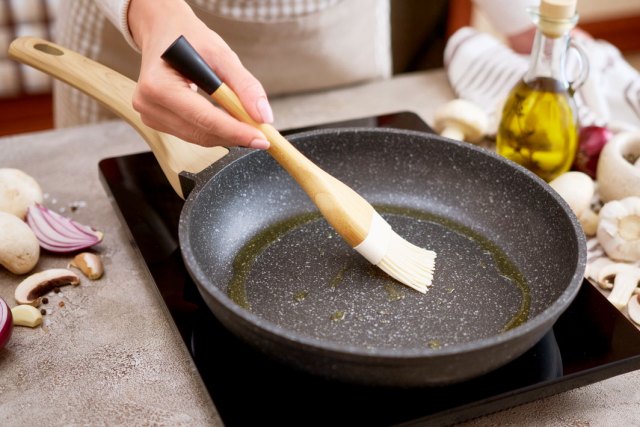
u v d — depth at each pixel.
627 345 0.72
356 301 0.76
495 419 0.70
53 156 0.98
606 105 1.02
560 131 0.86
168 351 0.75
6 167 0.95
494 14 1.13
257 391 0.69
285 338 0.64
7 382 0.72
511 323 0.73
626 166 0.84
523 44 1.13
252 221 0.83
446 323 0.74
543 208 0.78
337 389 0.70
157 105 0.73
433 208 0.85
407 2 1.56
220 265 0.79
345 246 0.81
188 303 0.76
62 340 0.75
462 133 0.94
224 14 1.03
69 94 1.13
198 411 0.71
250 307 0.75
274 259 0.80
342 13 1.07
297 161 0.74
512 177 0.81
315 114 1.06
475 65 1.07
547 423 0.70
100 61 1.08
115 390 0.72
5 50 1.49
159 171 0.90
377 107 1.07
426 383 0.66
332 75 1.11
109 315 0.78
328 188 0.75
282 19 1.04
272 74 1.09
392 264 0.76
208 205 0.79
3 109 1.72
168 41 0.76
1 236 0.78
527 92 0.87
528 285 0.77
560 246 0.75
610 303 0.75
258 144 0.72
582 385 0.71
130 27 0.84
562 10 0.82
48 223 0.84
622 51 2.43
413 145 0.85
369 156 0.86
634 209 0.81
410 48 1.64
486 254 0.80
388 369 0.64
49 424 0.69
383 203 0.86
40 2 1.44
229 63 0.74
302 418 0.68
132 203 0.86
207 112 0.71
